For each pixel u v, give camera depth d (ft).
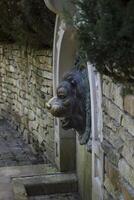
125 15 6.07
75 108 13.58
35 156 21.04
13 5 19.27
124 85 7.77
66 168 17.03
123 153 9.29
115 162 9.98
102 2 6.24
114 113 9.98
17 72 25.85
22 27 18.72
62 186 16.07
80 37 7.06
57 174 16.83
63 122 13.97
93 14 6.73
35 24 17.49
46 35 17.58
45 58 18.71
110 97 10.29
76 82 13.56
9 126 28.50
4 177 16.65
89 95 13.08
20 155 21.36
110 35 6.24
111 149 10.28
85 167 14.96
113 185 10.22
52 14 17.08
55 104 13.55
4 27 22.45
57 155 17.34
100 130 11.49
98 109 11.73
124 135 9.20
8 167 17.90
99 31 6.38
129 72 6.97
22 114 24.89
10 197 14.55
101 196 11.48
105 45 6.49
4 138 25.25
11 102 28.22
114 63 6.98
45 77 18.90
